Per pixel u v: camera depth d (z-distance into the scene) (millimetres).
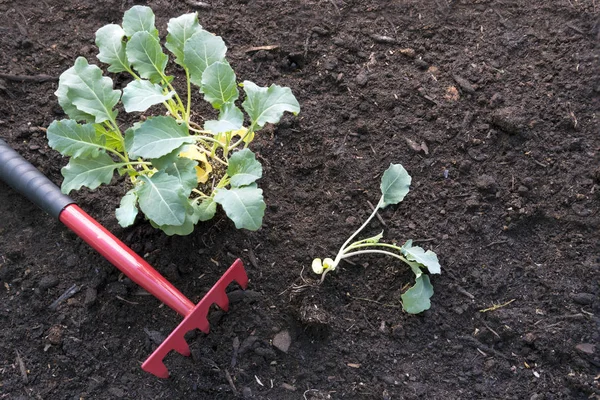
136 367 608
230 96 593
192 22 621
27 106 688
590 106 696
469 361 614
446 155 679
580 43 724
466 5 743
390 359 614
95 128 592
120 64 613
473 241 650
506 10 740
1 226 647
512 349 617
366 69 714
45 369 606
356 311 628
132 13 615
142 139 562
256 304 625
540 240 652
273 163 675
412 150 678
